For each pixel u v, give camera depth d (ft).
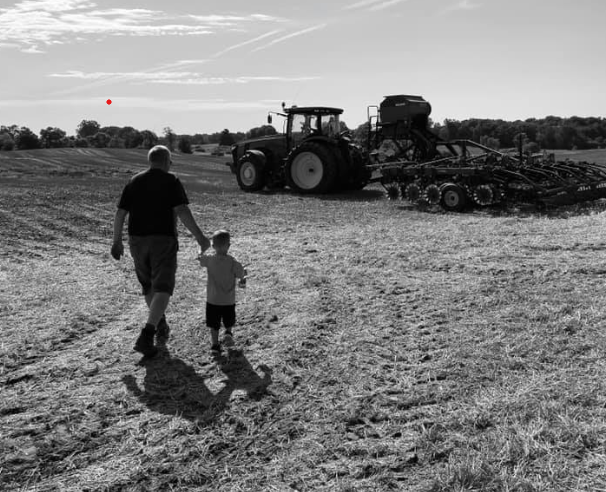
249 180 71.31
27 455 11.77
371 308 21.03
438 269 26.84
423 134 63.52
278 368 15.84
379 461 11.13
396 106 63.31
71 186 75.05
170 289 17.03
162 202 17.13
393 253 30.71
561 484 10.04
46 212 49.90
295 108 68.74
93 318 20.70
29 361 16.84
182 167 137.90
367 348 17.10
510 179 49.70
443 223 42.57
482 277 24.68
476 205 51.21
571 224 38.60
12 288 24.85
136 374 15.78
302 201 59.52
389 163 58.59
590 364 15.02
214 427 12.73
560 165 54.49
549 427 11.78
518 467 10.52
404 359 16.22
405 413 13.00
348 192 68.39
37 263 30.30
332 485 10.44
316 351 16.97
